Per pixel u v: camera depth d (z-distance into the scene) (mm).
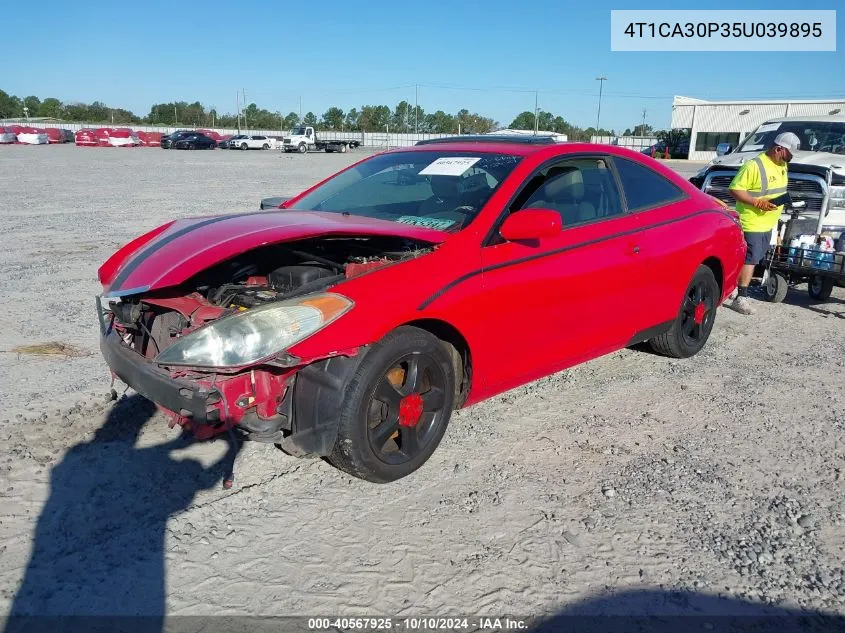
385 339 3227
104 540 2939
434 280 3396
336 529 3074
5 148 46125
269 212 4035
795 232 7480
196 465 3557
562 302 4020
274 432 3168
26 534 2961
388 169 4570
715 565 2900
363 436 3205
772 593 2740
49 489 3295
